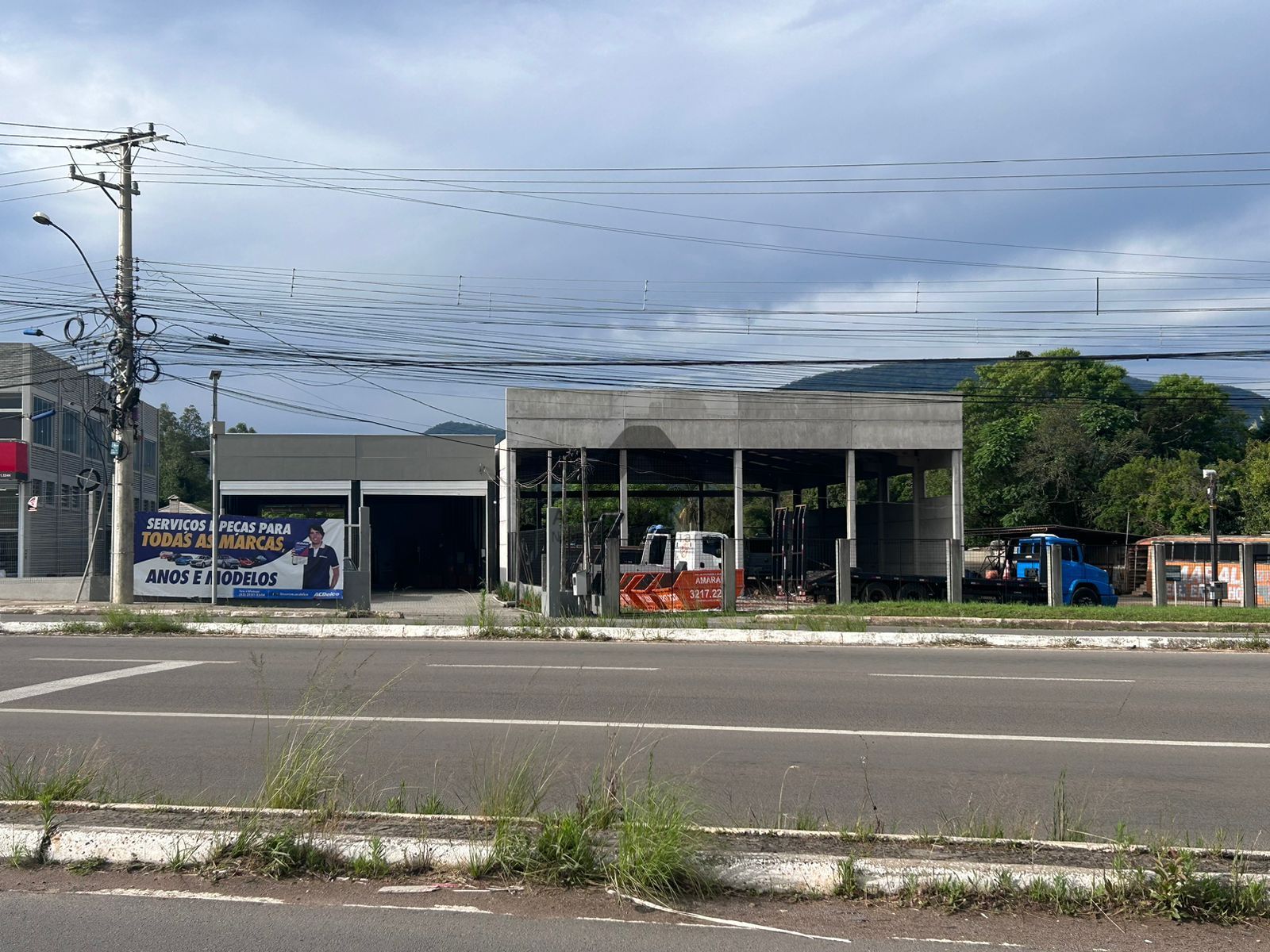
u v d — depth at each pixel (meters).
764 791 7.37
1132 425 61.84
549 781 6.89
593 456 39.91
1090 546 47.69
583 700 11.01
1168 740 9.27
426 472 42.41
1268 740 9.30
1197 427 63.12
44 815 5.95
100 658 14.32
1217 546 36.78
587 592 23.80
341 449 42.12
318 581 25.95
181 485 87.50
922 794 7.33
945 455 39.16
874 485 49.69
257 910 5.02
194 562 26.05
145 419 54.81
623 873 5.24
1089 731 9.63
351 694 11.23
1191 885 5.11
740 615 23.58
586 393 35.88
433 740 8.87
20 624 18.80
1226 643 17.23
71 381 43.97
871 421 36.72
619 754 8.36
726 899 5.23
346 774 7.33
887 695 11.59
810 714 10.35
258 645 16.30
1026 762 8.37
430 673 13.00
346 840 5.57
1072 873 5.29
